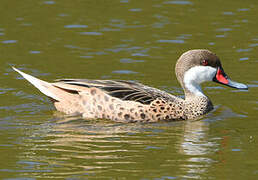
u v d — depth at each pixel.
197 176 11.94
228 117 16.09
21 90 17.81
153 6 26.89
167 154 13.17
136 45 21.98
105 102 15.67
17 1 27.17
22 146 13.59
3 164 12.54
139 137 14.35
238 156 13.05
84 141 13.98
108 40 22.52
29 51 21.30
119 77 19.02
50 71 19.44
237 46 21.91
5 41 22.17
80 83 16.03
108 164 12.56
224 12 25.98
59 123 15.27
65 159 12.84
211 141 14.09
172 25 24.31
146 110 15.59
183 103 16.28
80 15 25.45
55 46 21.86
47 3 27.12
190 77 16.61
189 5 27.06
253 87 18.31
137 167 12.40
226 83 16.62
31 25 24.08
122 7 26.72
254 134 14.61
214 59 16.56
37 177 11.87
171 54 21.08
